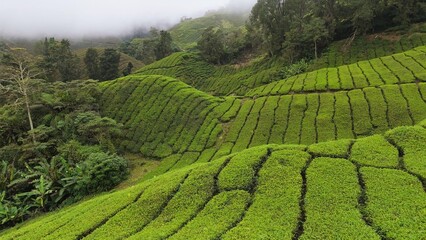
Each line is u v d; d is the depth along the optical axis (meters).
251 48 77.06
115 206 12.86
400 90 27.45
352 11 54.00
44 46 82.25
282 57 61.72
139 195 13.36
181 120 33.72
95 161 24.20
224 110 33.34
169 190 12.73
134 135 33.88
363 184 11.06
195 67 72.31
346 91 30.14
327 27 56.81
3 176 23.56
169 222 11.04
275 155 13.41
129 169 27.50
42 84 35.44
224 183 12.36
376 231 8.95
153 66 76.44
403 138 13.32
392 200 9.96
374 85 29.78
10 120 29.84
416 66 31.42
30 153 26.97
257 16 66.88
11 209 20.75
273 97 33.28
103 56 76.19
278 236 9.22
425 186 10.55
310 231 9.24
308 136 25.47
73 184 23.28
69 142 27.56
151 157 30.47
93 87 38.97
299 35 56.31
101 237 10.93
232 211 10.84
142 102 38.09
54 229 12.52
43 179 22.45
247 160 13.41
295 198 10.77
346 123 25.64
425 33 46.31
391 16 52.22
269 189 11.49
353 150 13.11
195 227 10.30
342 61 49.09
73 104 34.78
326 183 11.23
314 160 12.80
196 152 28.30
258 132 28.09
